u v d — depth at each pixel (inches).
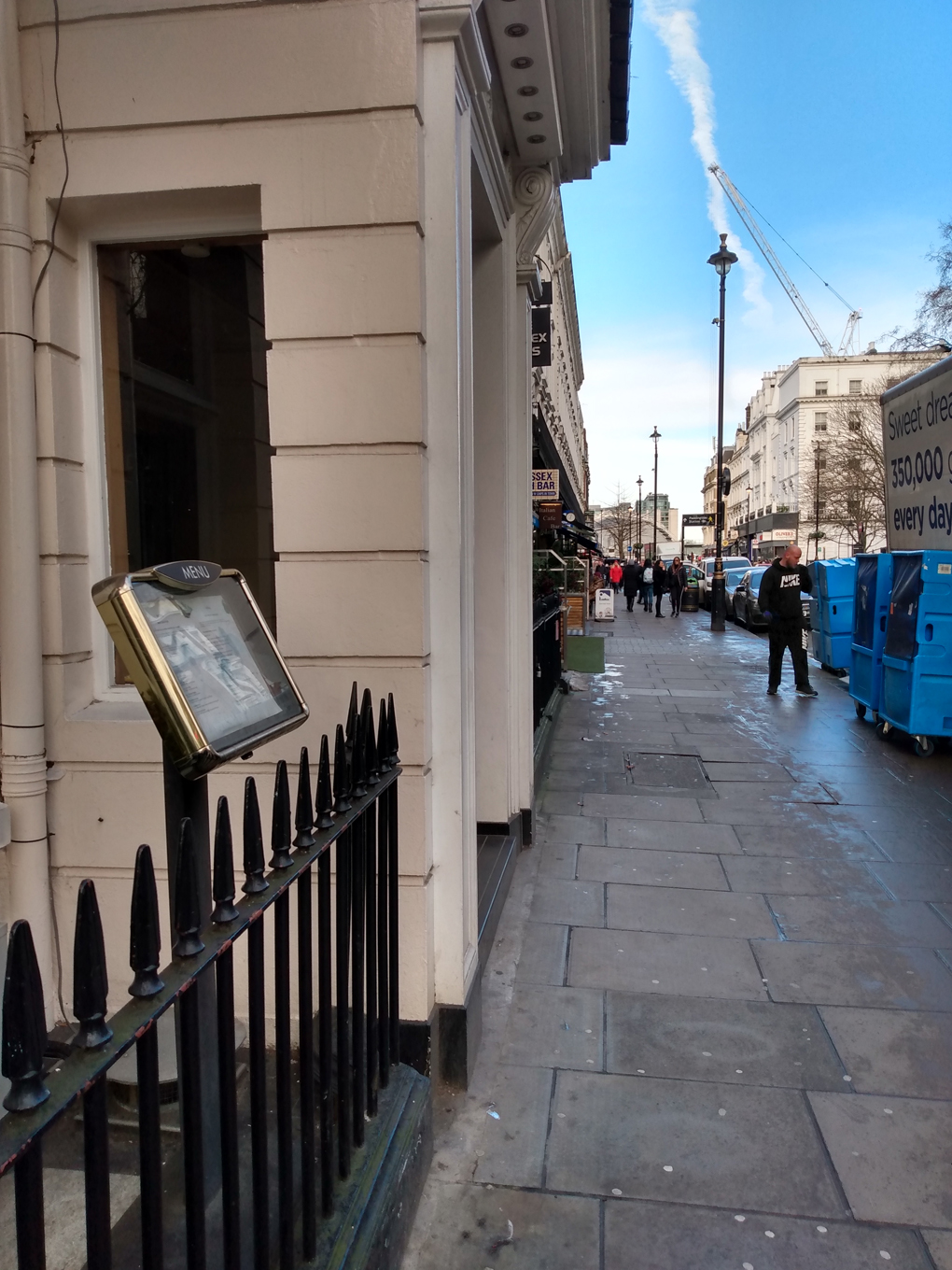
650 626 874.8
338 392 103.5
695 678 472.1
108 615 58.2
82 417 115.3
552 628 360.2
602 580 1091.9
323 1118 73.7
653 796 239.8
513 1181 94.8
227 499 121.3
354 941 83.2
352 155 101.4
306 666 106.2
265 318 110.2
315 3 101.0
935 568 268.5
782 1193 92.5
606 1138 101.4
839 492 1775.3
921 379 287.6
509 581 183.5
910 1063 115.7
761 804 231.1
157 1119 46.4
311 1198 70.2
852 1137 101.1
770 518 2652.6
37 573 108.9
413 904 105.5
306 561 105.7
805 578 403.9
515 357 187.0
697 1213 90.0
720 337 853.8
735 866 186.5
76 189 106.0
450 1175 95.9
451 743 110.4
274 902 65.0
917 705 273.7
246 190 105.1
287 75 101.8
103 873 111.8
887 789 244.8
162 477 121.8
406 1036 105.3
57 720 111.4
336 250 102.3
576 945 150.5
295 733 107.0
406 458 102.9
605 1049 119.6
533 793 213.8
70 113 105.3
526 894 172.4
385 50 100.3
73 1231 86.7
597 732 324.8
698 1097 109.0
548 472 388.2
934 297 916.6
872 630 316.8
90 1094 41.7
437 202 105.5
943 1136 101.3
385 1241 78.5
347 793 79.5
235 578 73.0
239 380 119.6
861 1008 129.6
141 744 109.9
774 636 408.2
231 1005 56.2
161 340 120.8
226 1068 55.7
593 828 212.1
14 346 105.0
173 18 103.1
